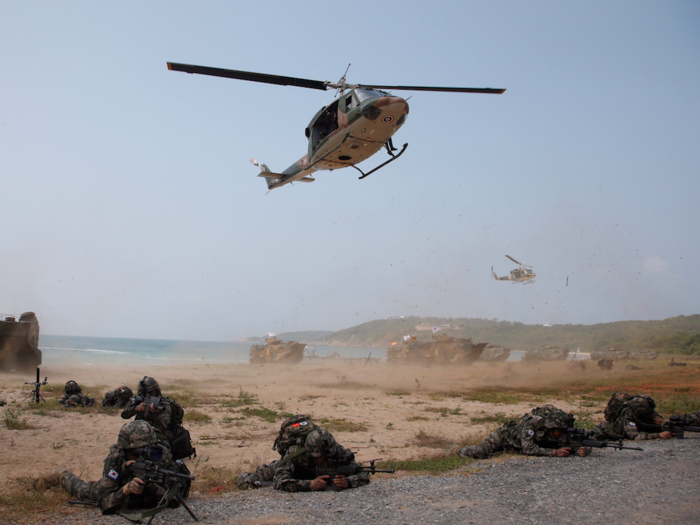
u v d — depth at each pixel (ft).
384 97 41.24
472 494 17.17
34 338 84.58
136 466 15.15
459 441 31.94
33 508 16.12
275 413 45.01
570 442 23.95
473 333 334.65
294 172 53.98
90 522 14.60
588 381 87.40
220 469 24.31
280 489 18.39
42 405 44.88
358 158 46.34
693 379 85.66
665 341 244.63
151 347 411.54
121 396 44.83
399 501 16.52
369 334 548.31
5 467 24.34
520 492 17.19
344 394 64.90
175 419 21.48
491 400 58.95
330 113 46.06
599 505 15.51
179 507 15.98
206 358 219.00
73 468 24.58
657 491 17.03
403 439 33.68
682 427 28.19
